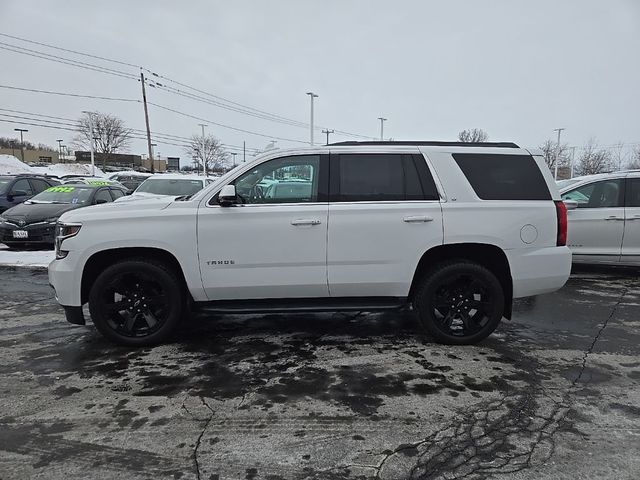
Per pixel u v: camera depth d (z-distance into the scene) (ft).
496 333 16.11
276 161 14.38
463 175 14.44
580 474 8.33
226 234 13.92
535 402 11.03
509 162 14.75
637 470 8.46
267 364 13.37
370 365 13.28
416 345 14.90
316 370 12.93
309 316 18.15
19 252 32.91
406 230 14.08
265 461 8.75
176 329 16.47
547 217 14.46
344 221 14.02
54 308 19.34
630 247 24.48
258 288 14.23
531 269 14.42
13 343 15.11
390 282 14.35
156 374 12.67
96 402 11.08
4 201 40.50
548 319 17.79
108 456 8.91
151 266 14.12
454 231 14.12
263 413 10.55
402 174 14.40
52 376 12.55
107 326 14.35
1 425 10.05
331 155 14.44
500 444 9.27
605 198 24.93
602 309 19.17
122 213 14.07
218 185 14.25
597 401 11.10
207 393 11.54
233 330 16.40
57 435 9.65
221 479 8.23
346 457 8.87
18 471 8.42
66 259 13.96
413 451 9.04
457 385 11.97
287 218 13.96
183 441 9.41
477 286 14.61
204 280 14.10
